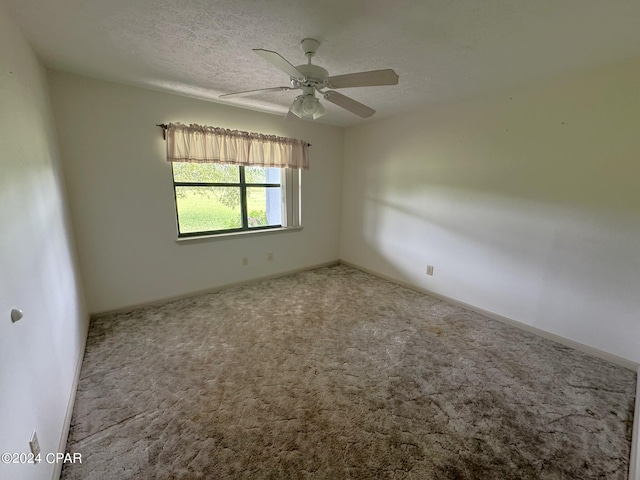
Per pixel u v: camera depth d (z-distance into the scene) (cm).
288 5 142
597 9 142
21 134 144
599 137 215
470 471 136
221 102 318
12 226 117
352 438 153
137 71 233
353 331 263
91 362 213
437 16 150
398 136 367
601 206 219
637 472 133
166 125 288
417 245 360
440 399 181
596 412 172
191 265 335
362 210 433
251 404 175
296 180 412
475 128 288
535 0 135
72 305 210
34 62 191
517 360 223
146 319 280
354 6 142
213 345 237
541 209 251
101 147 262
